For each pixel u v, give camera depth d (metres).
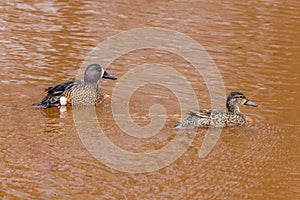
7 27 19.77
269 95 15.42
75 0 23.27
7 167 10.98
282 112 14.43
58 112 13.77
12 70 16.20
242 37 19.73
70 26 20.19
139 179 10.85
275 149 12.40
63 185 10.48
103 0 23.47
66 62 17.09
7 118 13.16
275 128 13.49
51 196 10.09
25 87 15.12
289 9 22.86
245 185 10.84
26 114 13.49
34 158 11.40
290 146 12.57
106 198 10.12
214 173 11.26
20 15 21.16
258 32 20.30
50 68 16.56
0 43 18.22
